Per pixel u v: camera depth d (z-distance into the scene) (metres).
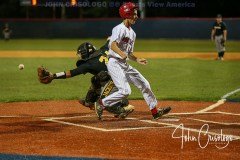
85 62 17.11
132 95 23.83
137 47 62.22
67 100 22.39
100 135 14.64
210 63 41.47
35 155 12.29
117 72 15.86
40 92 25.27
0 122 16.86
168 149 12.94
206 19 75.31
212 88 26.67
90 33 77.62
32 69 37.12
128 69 16.30
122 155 12.30
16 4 95.62
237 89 26.23
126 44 15.86
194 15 91.44
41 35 79.12
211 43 69.62
